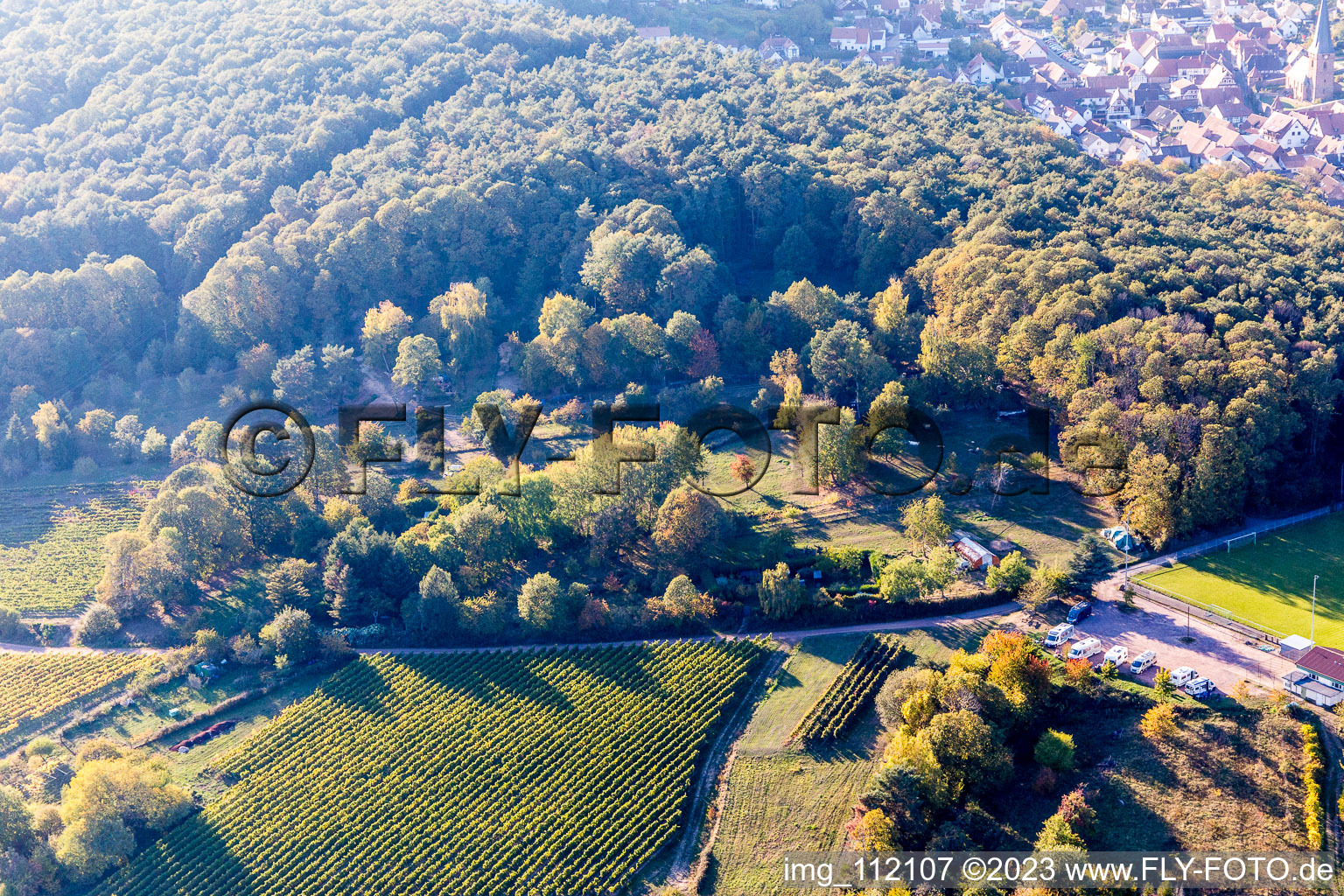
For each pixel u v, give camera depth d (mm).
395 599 162875
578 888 116062
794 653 144375
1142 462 156000
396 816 127500
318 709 144125
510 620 157000
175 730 144500
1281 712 117188
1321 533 156500
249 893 120750
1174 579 147750
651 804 124312
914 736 120688
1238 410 161000
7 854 122500
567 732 135375
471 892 117500
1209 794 110188
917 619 147250
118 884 123438
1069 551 155625
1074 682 124250
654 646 148125
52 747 142125
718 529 163125
